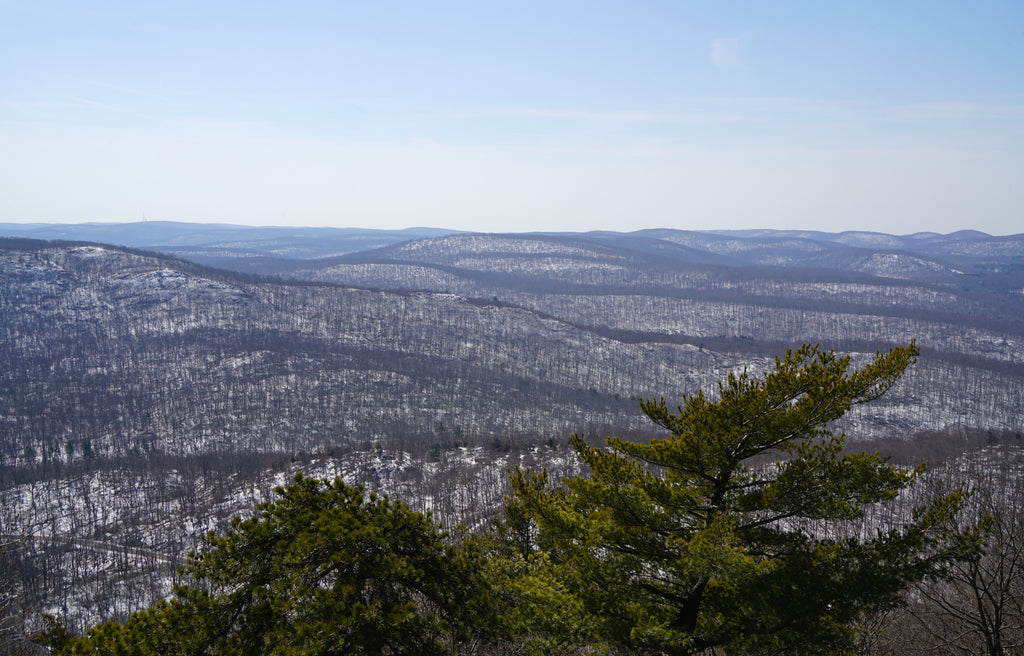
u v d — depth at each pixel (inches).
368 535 380.5
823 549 466.3
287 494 410.3
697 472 522.0
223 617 362.0
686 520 525.0
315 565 384.5
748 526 506.9
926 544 462.0
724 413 496.7
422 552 414.6
